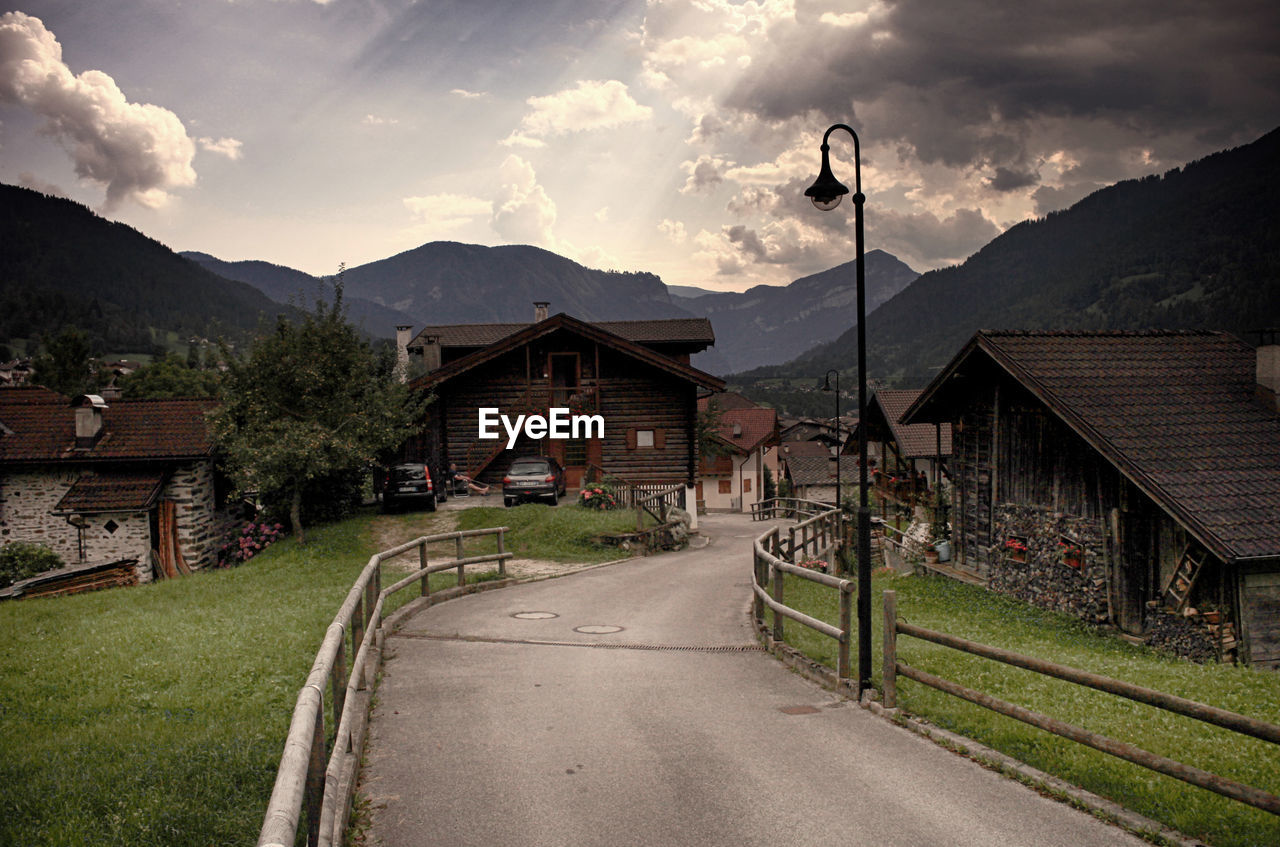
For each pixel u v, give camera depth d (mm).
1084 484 16547
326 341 24609
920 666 10469
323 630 11906
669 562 24391
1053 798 5949
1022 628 15672
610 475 33719
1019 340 19016
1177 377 17844
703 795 5934
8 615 14922
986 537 20875
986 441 20828
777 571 11898
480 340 41562
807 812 5633
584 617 14547
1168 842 5152
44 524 26953
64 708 8297
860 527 9250
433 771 6379
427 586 15445
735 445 63219
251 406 23562
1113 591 15664
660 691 9133
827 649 11492
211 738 6914
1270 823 5438
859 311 9719
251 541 26094
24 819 5273
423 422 33375
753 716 8172
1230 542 12812
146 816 5211
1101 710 8547
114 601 16547
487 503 31344
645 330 43312
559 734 7375
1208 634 13508
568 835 5223
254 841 4875
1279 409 16438
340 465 24031
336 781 4641
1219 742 7402
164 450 27359
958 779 6332
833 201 9898
